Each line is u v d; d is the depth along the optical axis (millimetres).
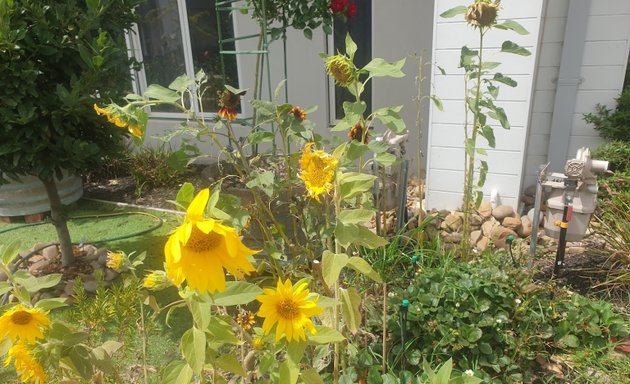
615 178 3324
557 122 3949
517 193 3588
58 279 1451
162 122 5777
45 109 2654
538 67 3945
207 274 984
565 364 2305
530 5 3203
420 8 4402
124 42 2938
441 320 2311
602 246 3188
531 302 2459
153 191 5023
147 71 5992
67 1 2691
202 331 1224
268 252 2129
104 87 2840
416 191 4316
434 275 2531
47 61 2691
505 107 3439
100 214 4484
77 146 2742
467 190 2971
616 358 2285
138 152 5488
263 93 5340
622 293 2732
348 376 1981
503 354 2291
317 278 2170
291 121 2021
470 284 2404
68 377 1494
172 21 5723
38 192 4277
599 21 3662
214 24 5504
